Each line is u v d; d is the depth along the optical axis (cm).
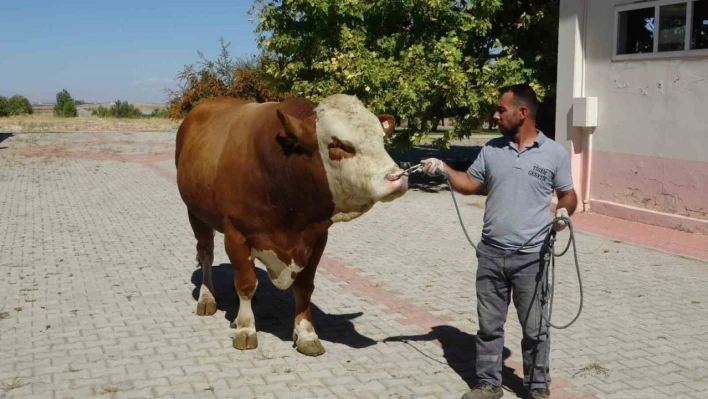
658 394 481
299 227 505
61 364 534
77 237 1052
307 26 1509
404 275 815
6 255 922
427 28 1515
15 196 1506
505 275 441
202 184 567
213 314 664
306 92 1464
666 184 1089
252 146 512
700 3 1012
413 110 1412
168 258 909
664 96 1078
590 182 1236
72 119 4828
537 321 439
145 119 4941
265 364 535
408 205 1366
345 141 440
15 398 472
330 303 699
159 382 499
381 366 530
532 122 436
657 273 822
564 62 1237
